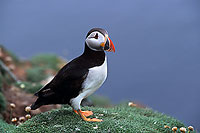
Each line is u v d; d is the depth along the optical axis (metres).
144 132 6.13
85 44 6.26
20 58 17.81
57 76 6.26
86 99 11.12
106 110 7.55
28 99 10.95
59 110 7.20
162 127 7.02
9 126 7.58
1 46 16.44
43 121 6.69
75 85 6.11
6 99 10.71
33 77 15.16
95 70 6.10
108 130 5.99
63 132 6.03
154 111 8.80
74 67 6.13
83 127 6.08
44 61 18.02
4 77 12.61
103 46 6.04
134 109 8.65
